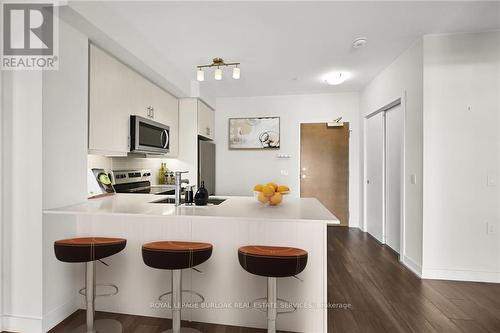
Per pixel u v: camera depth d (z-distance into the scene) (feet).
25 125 6.00
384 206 12.84
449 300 7.61
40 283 6.03
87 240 5.94
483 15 7.72
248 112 16.88
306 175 16.52
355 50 10.10
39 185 5.98
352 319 6.67
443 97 8.87
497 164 8.70
